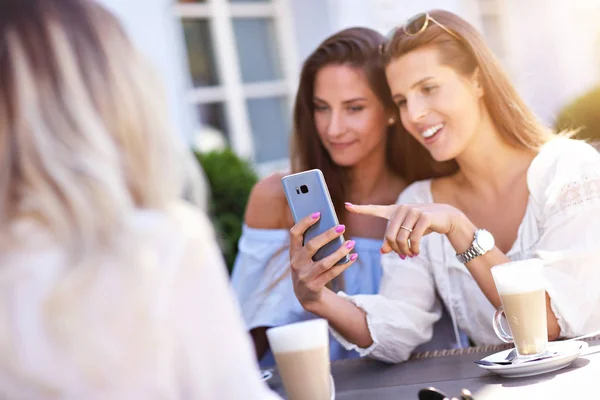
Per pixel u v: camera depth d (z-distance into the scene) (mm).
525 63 6730
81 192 1005
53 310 1014
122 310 1027
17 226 1033
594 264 1991
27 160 1016
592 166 2092
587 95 5676
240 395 1085
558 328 1969
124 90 1070
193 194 1184
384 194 2570
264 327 2590
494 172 2227
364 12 6395
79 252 1021
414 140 2475
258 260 2625
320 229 1859
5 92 1027
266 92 6996
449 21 2189
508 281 1654
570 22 6668
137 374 1028
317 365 1491
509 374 1618
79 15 1074
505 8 6887
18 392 1020
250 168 5121
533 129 2201
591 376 1527
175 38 6137
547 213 2107
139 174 1079
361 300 2055
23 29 1042
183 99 5973
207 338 1074
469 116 2188
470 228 1921
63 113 1025
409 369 1909
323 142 2545
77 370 1016
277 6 6988
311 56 2541
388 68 2264
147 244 1055
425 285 2232
